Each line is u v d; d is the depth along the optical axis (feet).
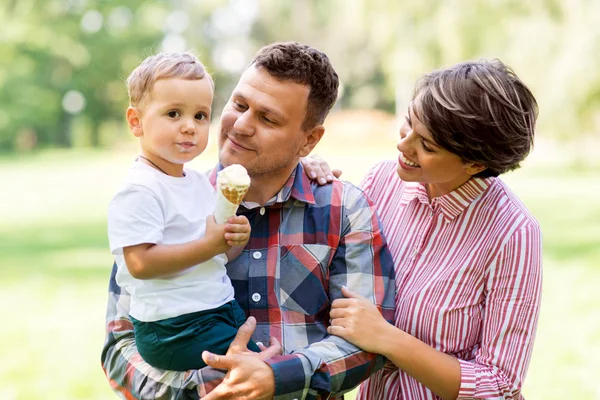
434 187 7.61
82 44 105.50
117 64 107.86
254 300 7.34
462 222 7.38
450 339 7.21
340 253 7.47
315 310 7.36
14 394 16.03
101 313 22.72
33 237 37.47
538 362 17.65
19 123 103.35
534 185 54.19
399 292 7.57
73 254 32.55
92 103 110.11
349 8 56.24
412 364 6.88
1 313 22.75
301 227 7.54
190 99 6.82
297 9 118.93
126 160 90.38
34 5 101.19
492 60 7.15
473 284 7.20
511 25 47.06
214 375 6.69
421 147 7.05
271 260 7.43
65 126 112.47
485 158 6.87
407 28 53.01
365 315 6.98
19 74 102.12
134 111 6.99
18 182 65.82
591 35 44.47
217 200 6.59
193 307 6.76
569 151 57.31
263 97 7.10
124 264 6.86
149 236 6.52
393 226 7.99
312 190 7.73
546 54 45.73
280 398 6.57
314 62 7.28
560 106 45.93
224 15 122.52
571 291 23.88
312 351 6.81
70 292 25.39
